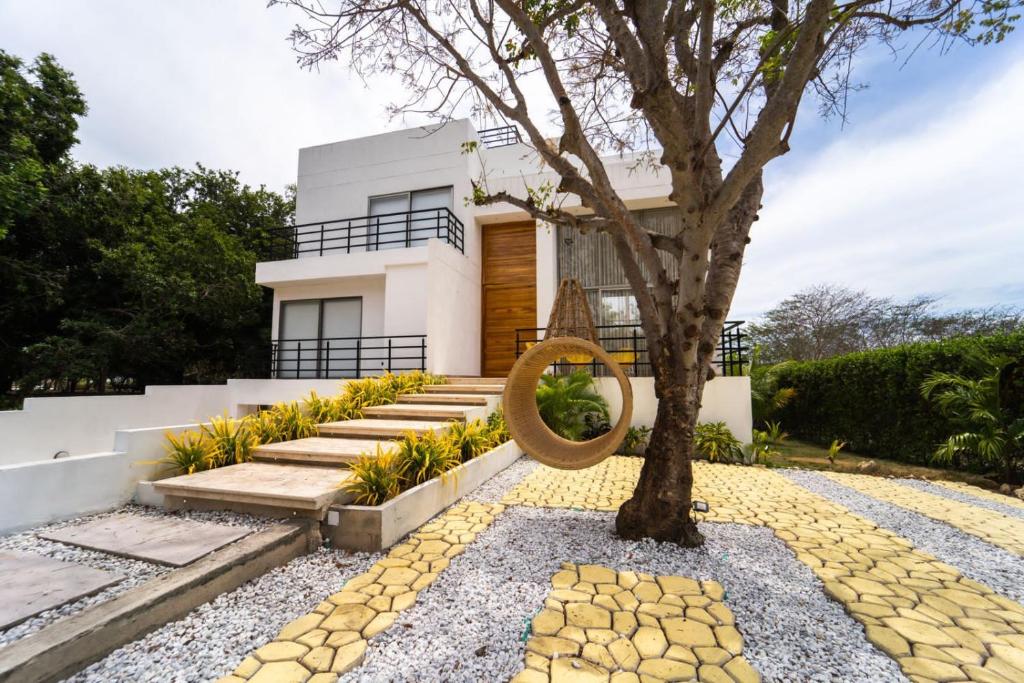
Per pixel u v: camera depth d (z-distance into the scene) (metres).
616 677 1.95
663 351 3.66
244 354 14.35
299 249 11.31
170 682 1.87
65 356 10.15
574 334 4.62
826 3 2.52
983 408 5.65
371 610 2.48
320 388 8.56
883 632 2.30
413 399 7.27
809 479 6.03
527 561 3.18
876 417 7.66
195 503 3.80
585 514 4.29
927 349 6.76
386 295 9.01
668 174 9.45
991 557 3.38
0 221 8.48
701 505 4.54
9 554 2.91
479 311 10.88
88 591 2.39
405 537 3.64
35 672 1.74
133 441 4.05
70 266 11.48
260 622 2.35
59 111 10.82
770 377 10.45
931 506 4.74
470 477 5.05
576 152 3.62
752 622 2.43
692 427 3.64
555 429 7.50
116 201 11.48
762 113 2.85
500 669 2.01
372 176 11.03
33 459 6.24
